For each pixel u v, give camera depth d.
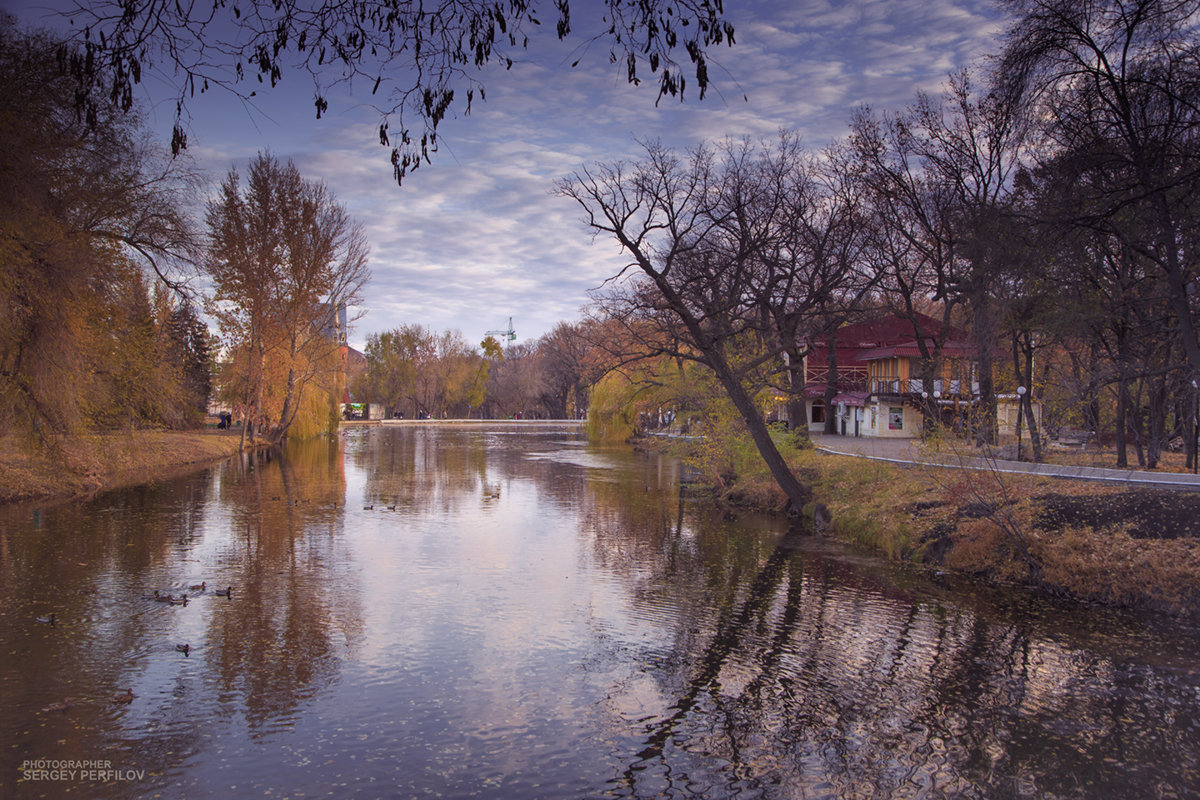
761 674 11.42
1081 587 15.51
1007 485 20.28
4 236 17.64
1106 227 17.70
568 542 21.42
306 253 49.34
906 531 20.02
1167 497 17.95
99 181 20.89
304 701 10.22
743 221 24.92
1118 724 9.72
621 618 14.18
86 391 23.02
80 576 16.30
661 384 34.47
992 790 8.13
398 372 122.38
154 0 5.41
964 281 31.62
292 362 51.62
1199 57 15.45
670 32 5.64
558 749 8.96
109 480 31.91
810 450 32.34
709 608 14.87
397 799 7.77
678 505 29.17
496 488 34.09
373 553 19.42
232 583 16.12
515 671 11.45
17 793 7.70
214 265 24.55
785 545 21.25
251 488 31.89
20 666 11.16
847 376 61.00
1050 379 34.78
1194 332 17.41
